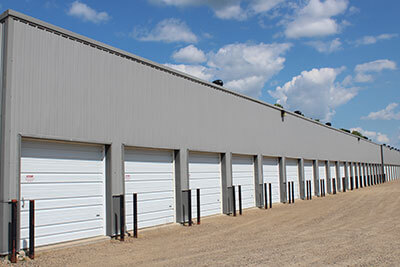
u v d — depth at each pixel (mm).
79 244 9078
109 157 10266
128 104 11000
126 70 11062
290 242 9422
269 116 19719
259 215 15055
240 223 12930
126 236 10383
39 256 7922
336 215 14859
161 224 12117
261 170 18359
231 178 15750
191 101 13750
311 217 14375
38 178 8695
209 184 14695
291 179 22094
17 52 8258
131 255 8109
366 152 41750
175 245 9203
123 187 10531
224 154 15500
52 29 9031
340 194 26469
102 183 10250
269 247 8812
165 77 12586
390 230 11148
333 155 29969
